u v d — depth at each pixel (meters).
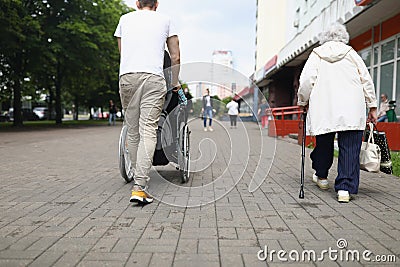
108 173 6.27
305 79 4.50
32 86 30.38
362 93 4.39
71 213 3.80
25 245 2.91
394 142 9.28
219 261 2.61
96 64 26.91
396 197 4.54
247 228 3.34
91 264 2.55
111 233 3.19
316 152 4.92
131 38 4.35
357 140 4.34
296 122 15.05
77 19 24.98
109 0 30.22
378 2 10.44
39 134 17.19
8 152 9.58
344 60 4.41
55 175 6.07
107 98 45.56
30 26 21.28
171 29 4.53
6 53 21.53
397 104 11.81
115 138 14.80
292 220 3.58
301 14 26.61
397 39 11.73
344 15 12.07
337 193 4.47
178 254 2.73
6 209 3.96
